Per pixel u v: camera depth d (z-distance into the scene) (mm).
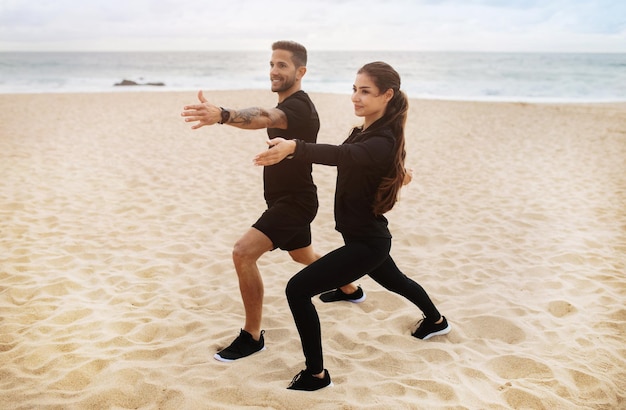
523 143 10984
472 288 4043
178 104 17281
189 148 9695
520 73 41062
